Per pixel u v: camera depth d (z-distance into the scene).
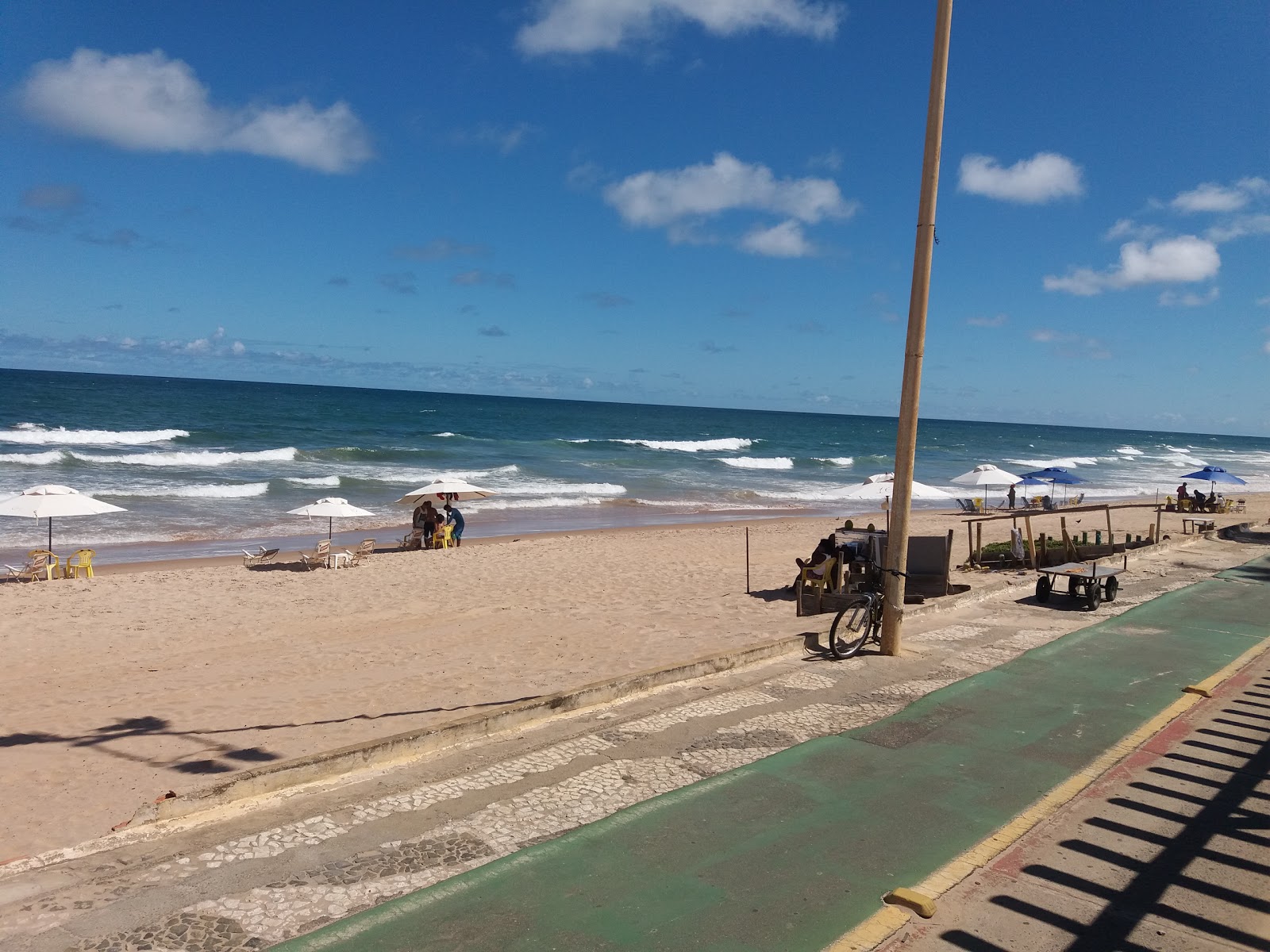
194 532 22.84
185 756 6.71
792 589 14.02
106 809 5.66
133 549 20.44
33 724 7.62
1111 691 7.75
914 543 12.23
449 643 10.70
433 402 133.75
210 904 4.07
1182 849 4.74
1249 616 11.25
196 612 12.60
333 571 16.27
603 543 20.89
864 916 4.02
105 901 4.10
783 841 4.76
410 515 27.28
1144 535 23.83
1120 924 3.97
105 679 9.14
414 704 8.11
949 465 65.19
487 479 38.75
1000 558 16.09
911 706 7.23
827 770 5.80
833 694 7.58
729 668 8.36
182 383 148.00
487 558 18.16
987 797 5.41
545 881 4.29
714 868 4.45
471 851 4.61
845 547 12.43
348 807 5.16
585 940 3.79
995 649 9.31
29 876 4.36
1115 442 139.25
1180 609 11.66
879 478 15.98
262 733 7.26
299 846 4.66
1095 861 4.59
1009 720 6.91
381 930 3.85
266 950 3.69
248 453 41.91
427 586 14.66
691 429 102.00
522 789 5.45
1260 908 4.13
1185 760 6.08
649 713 7.00
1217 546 19.09
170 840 4.73
